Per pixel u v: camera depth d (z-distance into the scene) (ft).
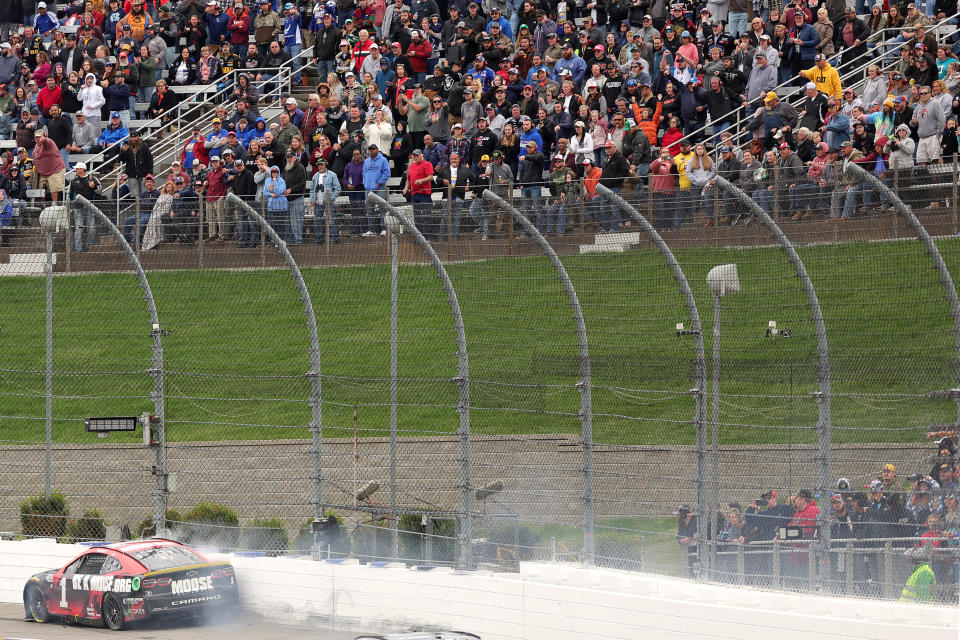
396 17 391.65
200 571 187.73
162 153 398.21
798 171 211.82
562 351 218.38
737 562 165.07
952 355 178.29
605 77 348.79
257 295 268.82
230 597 190.80
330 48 393.50
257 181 333.01
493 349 230.68
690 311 179.63
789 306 169.37
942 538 146.72
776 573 157.48
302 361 260.62
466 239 232.32
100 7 454.81
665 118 342.23
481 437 224.74
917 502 154.30
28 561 216.54
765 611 145.18
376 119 349.00
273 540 212.64
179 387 274.77
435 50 411.75
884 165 261.85
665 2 378.94
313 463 199.11
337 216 257.75
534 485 188.44
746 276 209.56
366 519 208.03
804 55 341.41
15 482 255.50
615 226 218.18
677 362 172.86
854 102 313.12
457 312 189.26
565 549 185.68
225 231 272.10
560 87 353.31
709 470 175.52
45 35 458.91
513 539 191.21
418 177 310.65
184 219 276.82
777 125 298.56
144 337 281.33
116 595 184.96
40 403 285.02
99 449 249.75
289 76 407.64
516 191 283.59
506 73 363.35
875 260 198.39
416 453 234.99
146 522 219.61
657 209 215.51
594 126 319.68
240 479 242.37
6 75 433.89
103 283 286.05
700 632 150.61
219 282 272.51
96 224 288.71
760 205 209.46
